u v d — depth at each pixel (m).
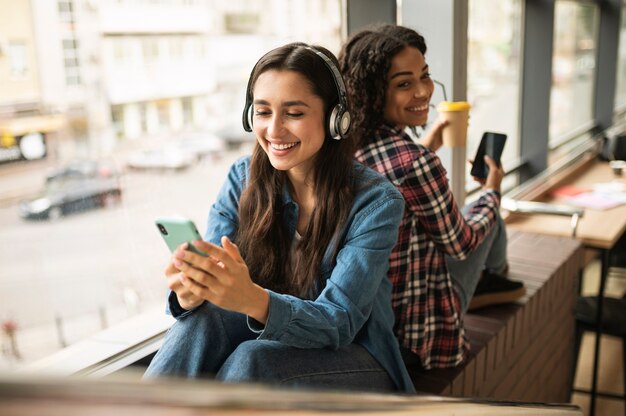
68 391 0.32
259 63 1.34
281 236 1.46
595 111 5.64
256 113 1.35
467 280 1.97
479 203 1.96
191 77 1.69
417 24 2.55
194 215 1.81
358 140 1.70
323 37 2.35
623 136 4.58
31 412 0.30
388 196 1.41
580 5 4.99
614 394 2.85
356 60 1.70
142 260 1.73
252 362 1.25
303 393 0.49
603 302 2.91
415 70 1.70
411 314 1.77
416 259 1.76
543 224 3.14
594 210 3.35
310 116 1.32
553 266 2.62
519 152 4.25
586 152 4.83
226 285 1.14
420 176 1.64
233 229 1.51
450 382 1.79
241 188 1.53
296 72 1.30
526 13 4.06
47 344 1.52
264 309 1.21
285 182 1.46
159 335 1.76
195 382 0.39
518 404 1.16
